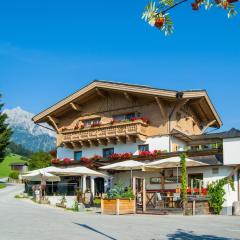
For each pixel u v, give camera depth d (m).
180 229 13.66
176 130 30.98
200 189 24.53
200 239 11.27
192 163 23.69
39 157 74.38
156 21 4.08
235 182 25.19
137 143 32.62
